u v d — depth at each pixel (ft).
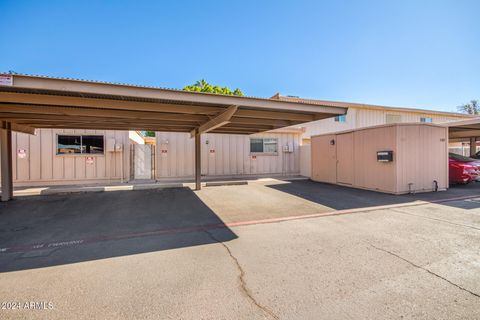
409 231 14.25
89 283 8.75
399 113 61.98
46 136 34.06
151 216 18.74
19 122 25.57
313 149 39.93
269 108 19.66
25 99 15.46
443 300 7.50
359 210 19.70
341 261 10.36
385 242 12.55
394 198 24.12
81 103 16.78
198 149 31.14
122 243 13.00
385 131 27.09
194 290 8.19
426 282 8.59
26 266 10.24
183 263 10.36
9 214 19.57
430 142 27.68
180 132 37.29
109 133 36.19
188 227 15.80
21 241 13.48
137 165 42.73
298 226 15.65
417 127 26.89
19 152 33.12
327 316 6.77
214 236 13.96
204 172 40.91
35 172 33.68
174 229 15.40
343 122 56.34
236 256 11.02
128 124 28.45
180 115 23.15
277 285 8.46
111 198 25.95
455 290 8.06
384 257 10.72
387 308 7.11
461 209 19.52
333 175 35.53
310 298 7.65
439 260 10.37
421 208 20.02
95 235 14.40
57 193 28.86
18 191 29.14
